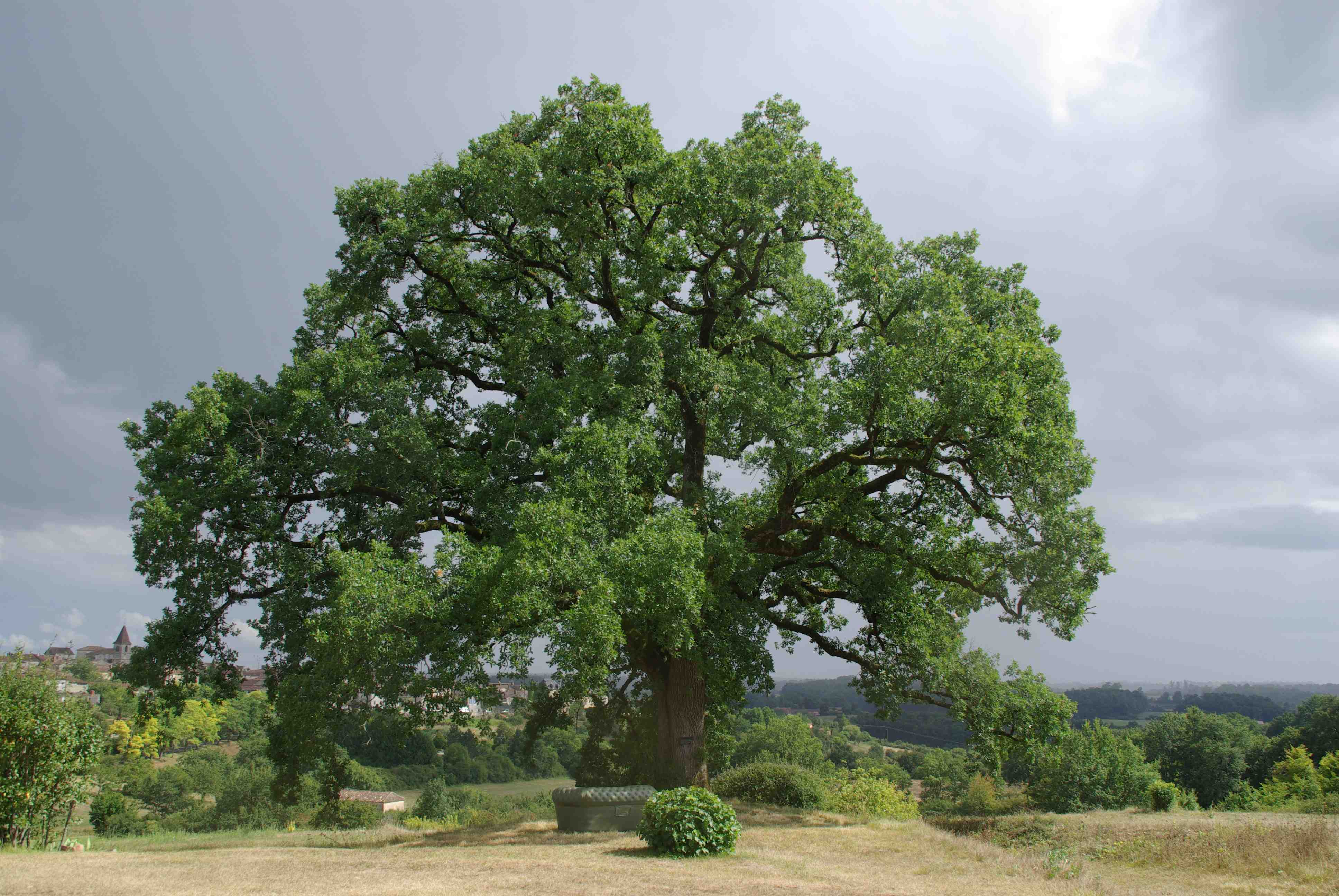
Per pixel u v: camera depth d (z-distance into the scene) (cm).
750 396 1839
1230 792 5822
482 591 1421
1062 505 1731
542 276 2200
